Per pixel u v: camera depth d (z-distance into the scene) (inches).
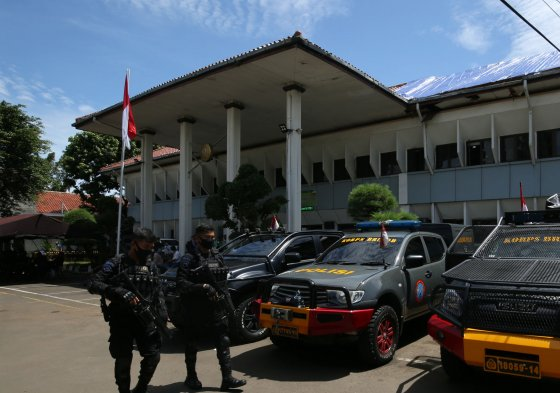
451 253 296.2
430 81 771.4
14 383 219.8
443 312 189.8
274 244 335.3
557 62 605.6
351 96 611.5
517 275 181.3
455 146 659.4
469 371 206.5
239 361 248.8
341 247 295.9
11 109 870.4
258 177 525.3
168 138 875.4
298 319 227.6
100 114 718.5
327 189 787.4
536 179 574.9
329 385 206.8
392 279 250.5
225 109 681.0
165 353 270.7
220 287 205.0
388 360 237.6
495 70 687.1
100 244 798.5
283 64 512.4
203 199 971.9
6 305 487.8
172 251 598.2
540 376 157.2
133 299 171.6
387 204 563.2
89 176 1407.5
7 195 916.0
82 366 248.5
